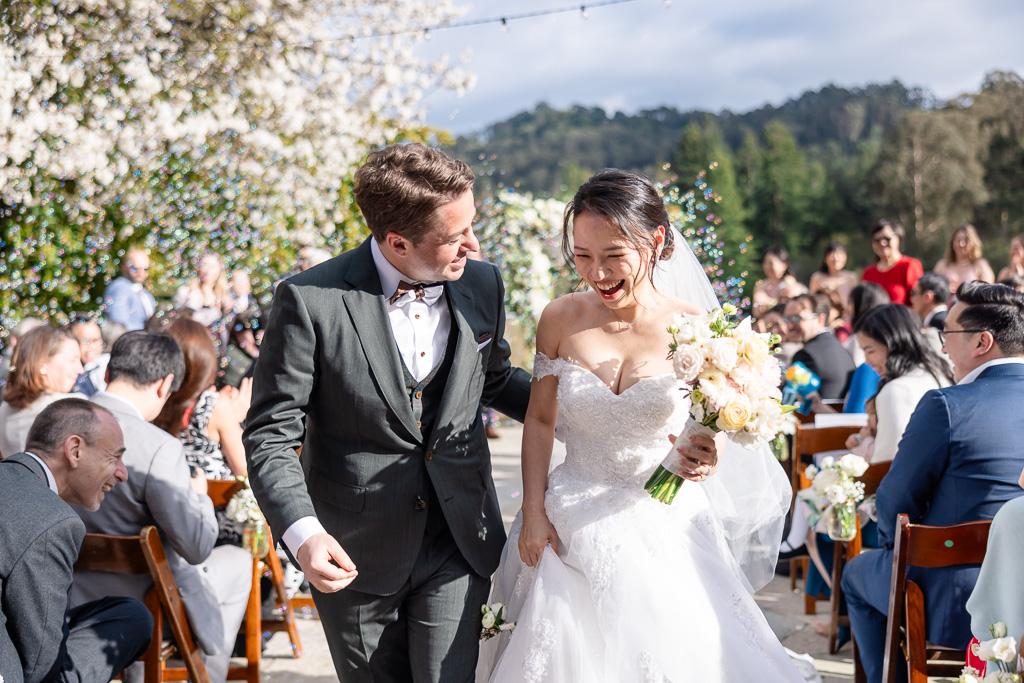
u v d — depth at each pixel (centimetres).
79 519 228
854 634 315
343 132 888
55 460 246
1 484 228
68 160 674
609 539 234
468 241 212
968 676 207
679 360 210
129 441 290
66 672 244
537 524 248
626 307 247
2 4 649
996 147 5031
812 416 504
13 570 218
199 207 772
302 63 860
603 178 232
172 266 750
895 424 352
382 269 218
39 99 668
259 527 333
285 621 374
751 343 209
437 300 222
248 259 791
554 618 227
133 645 268
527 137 10369
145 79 723
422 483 219
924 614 261
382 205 202
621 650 222
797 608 432
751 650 230
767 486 288
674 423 243
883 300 532
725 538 285
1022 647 201
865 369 468
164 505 286
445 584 223
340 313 211
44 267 694
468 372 222
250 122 855
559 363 251
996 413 260
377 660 225
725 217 4616
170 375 310
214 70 830
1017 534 210
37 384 351
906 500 274
